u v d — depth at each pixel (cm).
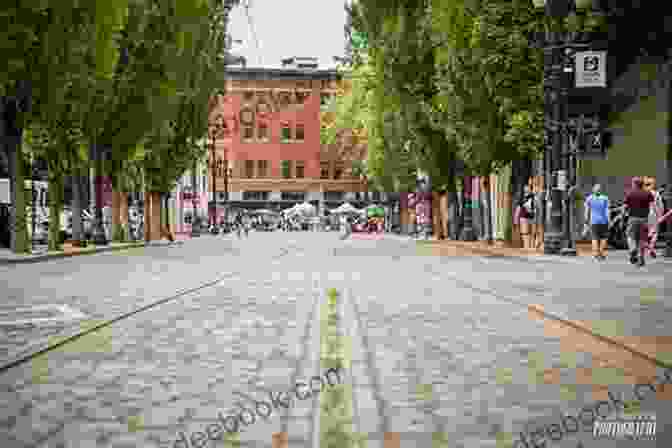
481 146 3034
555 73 2467
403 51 3856
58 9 2552
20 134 2733
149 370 665
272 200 10350
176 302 1200
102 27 2830
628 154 3356
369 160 6366
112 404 547
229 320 984
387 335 854
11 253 2773
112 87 3275
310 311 1077
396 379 622
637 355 714
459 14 2916
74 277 1777
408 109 4050
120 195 4253
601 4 2602
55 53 2594
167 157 4631
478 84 2919
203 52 4422
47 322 957
